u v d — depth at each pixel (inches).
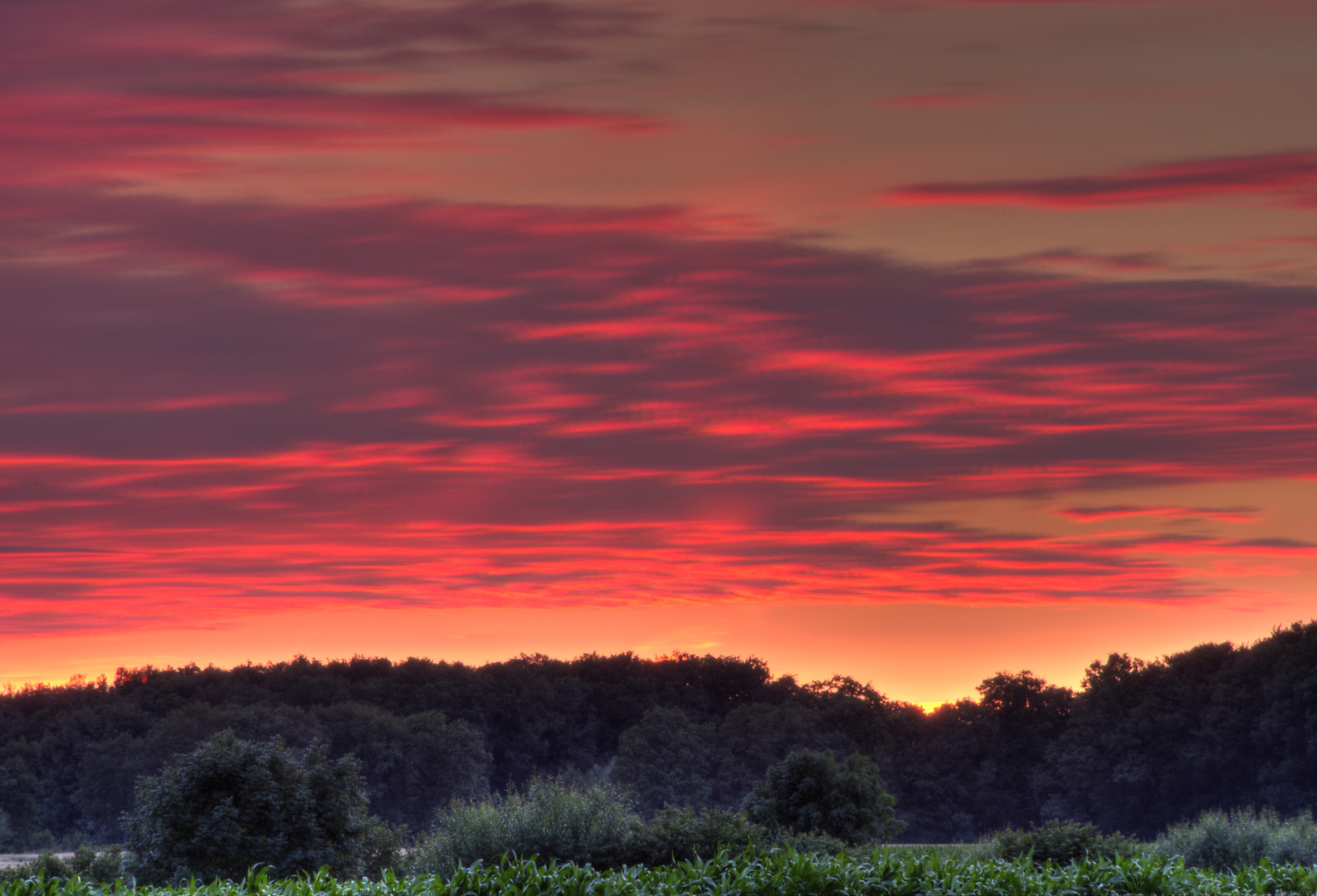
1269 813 1505.9
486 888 547.8
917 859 573.0
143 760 4603.8
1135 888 562.9
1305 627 4291.3
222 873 1109.7
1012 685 5300.2
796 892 537.6
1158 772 4512.8
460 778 4849.9
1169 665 4862.2
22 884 600.1
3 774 4579.2
